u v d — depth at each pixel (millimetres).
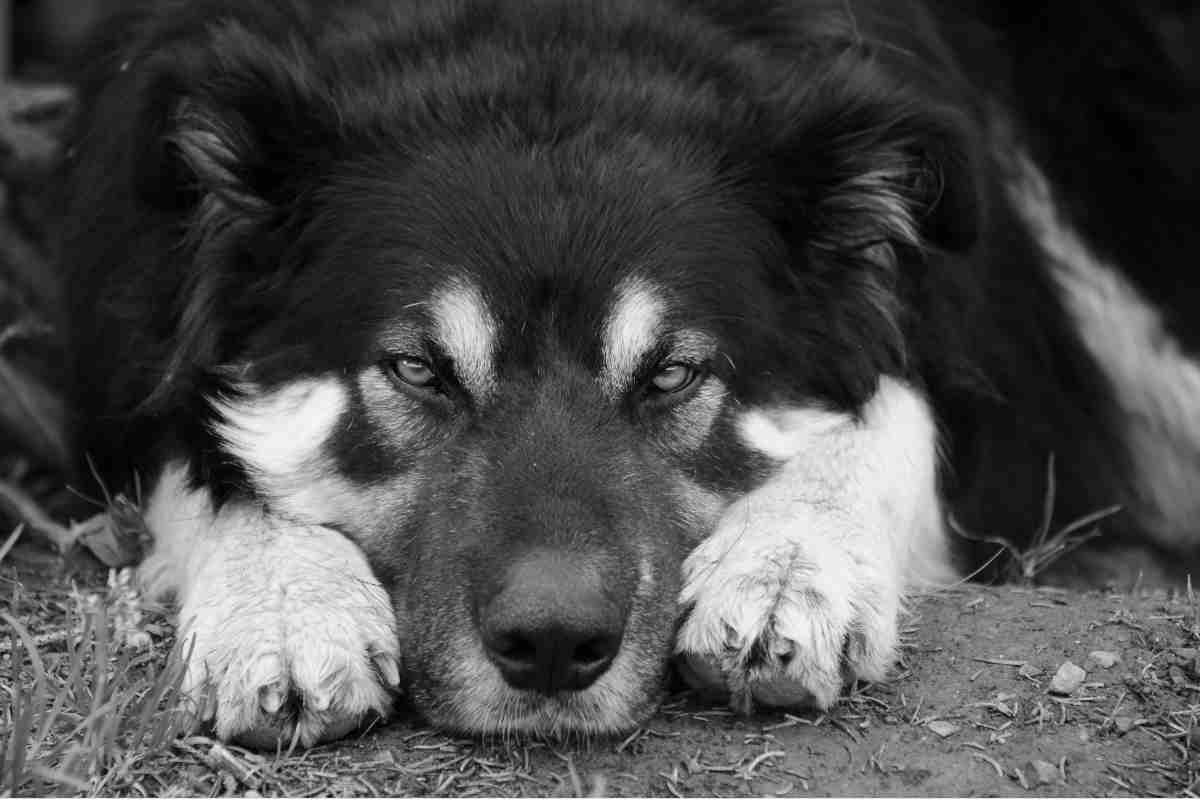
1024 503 7398
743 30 6449
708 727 4902
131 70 6875
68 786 4438
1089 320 8547
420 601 4984
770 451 5703
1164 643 5328
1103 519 8023
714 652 4875
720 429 5520
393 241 5375
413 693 4953
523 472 4977
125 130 6523
